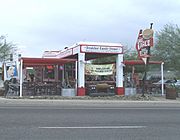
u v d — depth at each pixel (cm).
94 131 1091
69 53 3281
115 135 1027
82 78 3009
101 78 3206
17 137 971
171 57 4434
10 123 1230
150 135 1038
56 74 3772
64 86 3075
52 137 978
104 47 3067
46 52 4181
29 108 1836
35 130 1090
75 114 1555
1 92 3048
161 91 3341
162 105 2386
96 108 1930
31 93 2998
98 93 2981
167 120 1396
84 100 2597
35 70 4075
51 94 3033
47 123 1245
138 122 1320
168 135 1041
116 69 3139
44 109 1781
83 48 3014
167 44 4472
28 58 2923
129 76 4088
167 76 4972
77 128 1142
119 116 1508
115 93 3109
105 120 1358
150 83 3491
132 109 1894
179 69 4406
